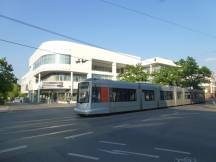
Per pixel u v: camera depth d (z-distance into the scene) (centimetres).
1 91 5753
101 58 7719
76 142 1213
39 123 1981
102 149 1066
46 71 7056
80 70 7206
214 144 1193
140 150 1054
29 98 9325
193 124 1936
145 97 3447
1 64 5625
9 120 2227
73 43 7106
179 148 1102
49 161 872
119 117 2473
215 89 12312
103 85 2734
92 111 2577
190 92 5241
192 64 6956
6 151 1012
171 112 3088
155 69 9062
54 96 7262
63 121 2127
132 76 6550
